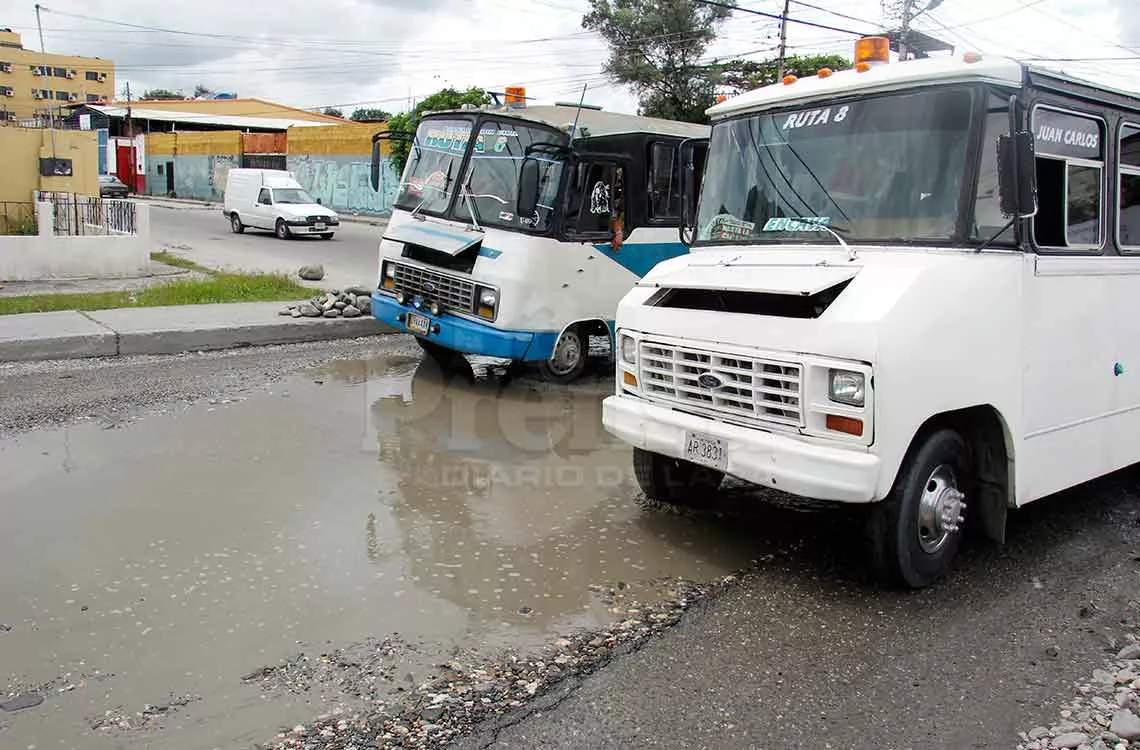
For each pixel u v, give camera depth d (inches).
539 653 153.5
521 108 352.8
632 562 193.2
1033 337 183.8
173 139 2192.4
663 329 191.0
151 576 178.7
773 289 168.1
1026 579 186.9
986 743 129.0
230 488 231.1
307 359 395.9
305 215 1093.1
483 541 202.8
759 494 240.2
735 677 146.8
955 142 175.2
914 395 160.2
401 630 160.2
